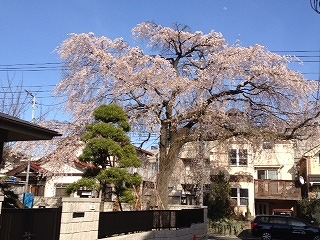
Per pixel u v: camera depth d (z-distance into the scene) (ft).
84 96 55.98
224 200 92.22
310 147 65.77
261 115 60.54
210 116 54.80
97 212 30.37
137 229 37.60
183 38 62.23
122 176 41.68
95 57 55.52
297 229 71.41
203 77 53.42
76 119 54.75
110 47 59.26
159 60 55.36
